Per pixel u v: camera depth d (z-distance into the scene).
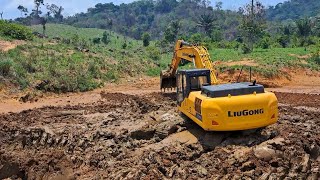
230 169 12.74
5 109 24.64
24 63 32.56
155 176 12.90
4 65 29.72
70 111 22.98
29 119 20.88
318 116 19.33
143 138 16.70
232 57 44.09
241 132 14.41
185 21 145.50
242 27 65.00
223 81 34.41
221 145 14.04
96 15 191.88
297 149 13.63
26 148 17.62
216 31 88.62
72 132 17.80
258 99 13.29
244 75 34.47
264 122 13.41
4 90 27.84
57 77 31.64
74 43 48.59
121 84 34.44
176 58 23.56
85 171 14.91
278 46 63.44
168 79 25.61
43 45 42.03
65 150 16.59
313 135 15.41
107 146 16.12
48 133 17.83
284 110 20.75
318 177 13.27
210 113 13.15
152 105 22.75
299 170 13.10
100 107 23.92
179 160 13.74
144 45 78.44
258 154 13.16
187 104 15.32
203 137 14.88
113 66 37.88
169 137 15.72
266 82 33.47
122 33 148.75
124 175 13.33
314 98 25.67
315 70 37.75
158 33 142.88
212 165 13.05
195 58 19.17
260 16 72.06
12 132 18.62
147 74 38.94
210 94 13.44
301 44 64.50
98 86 32.81
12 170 16.12
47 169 15.70
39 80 30.17
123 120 19.70
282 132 14.96
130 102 25.02
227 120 13.14
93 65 35.84
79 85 31.28
